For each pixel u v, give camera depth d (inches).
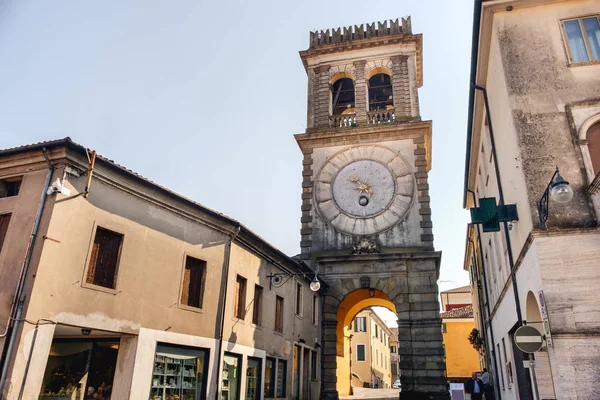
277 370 793.6
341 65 1283.2
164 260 558.3
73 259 455.8
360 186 1116.5
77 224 464.8
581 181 486.9
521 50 558.9
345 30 1312.7
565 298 444.5
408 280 997.8
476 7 582.2
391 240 1056.8
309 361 948.6
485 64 655.1
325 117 1224.8
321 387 981.2
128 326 498.9
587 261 450.6
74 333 501.7
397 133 1146.0
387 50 1263.5
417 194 1083.3
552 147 507.8
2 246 452.1
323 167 1163.9
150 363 515.8
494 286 893.8
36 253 429.4
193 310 587.5
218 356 614.2
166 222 572.1
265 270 783.7
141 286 522.9
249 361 706.2
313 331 979.9
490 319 1002.1
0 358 398.0
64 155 455.2
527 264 519.8
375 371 2514.8
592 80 530.0
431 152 1224.8
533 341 449.4
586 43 551.5
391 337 3378.4
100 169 491.2
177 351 559.5
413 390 917.2
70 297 447.2
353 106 1293.1
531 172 502.6
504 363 823.7
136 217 533.0
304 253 1088.2
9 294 420.8
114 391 490.6
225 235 664.4
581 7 566.9
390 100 1264.8
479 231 1086.4
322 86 1264.8
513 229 599.8
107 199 502.3
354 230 1085.8
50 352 535.8
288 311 858.8
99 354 522.9
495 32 580.7
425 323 957.2
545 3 570.9
